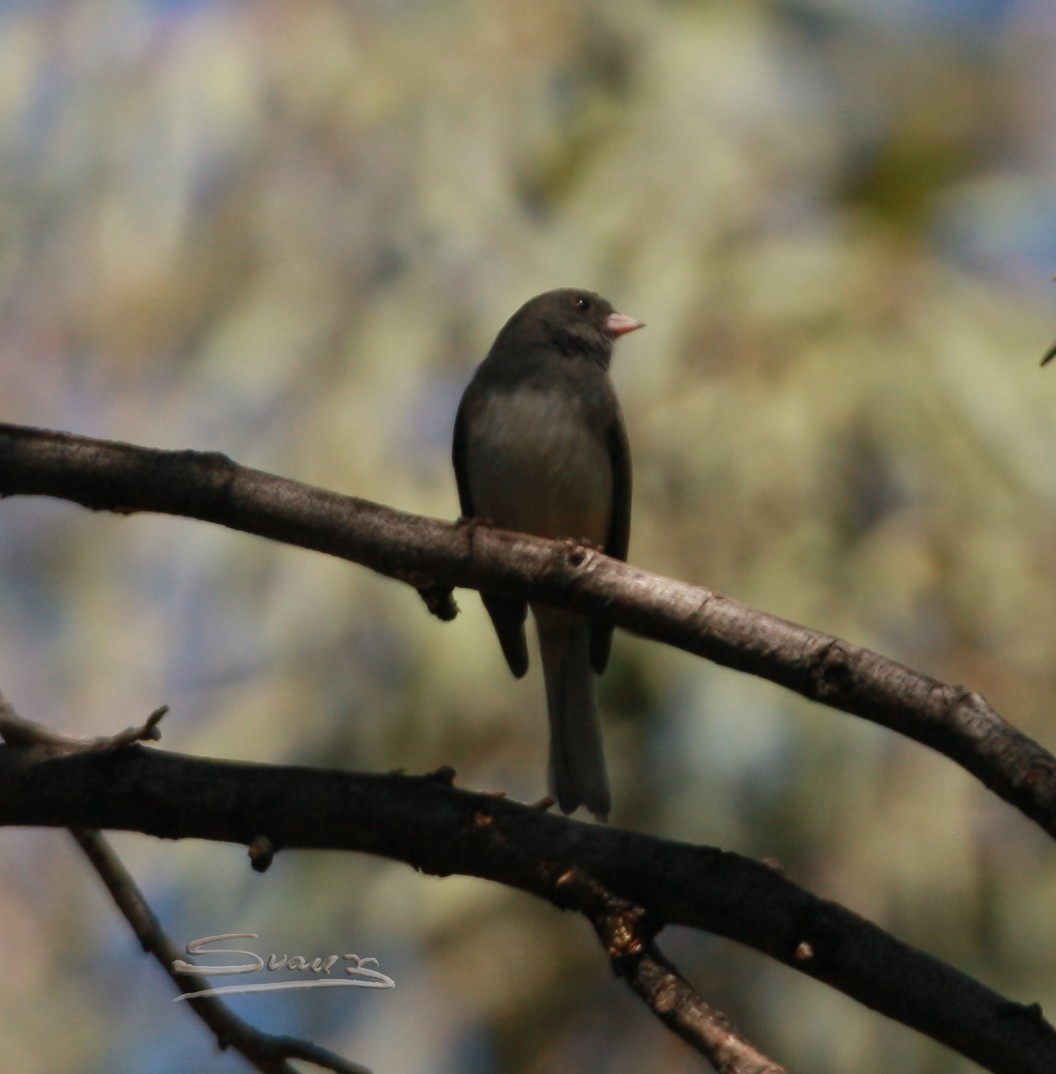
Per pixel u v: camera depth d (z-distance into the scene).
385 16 12.70
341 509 5.53
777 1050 10.21
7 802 5.27
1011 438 10.80
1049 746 9.97
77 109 12.53
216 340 11.62
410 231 11.65
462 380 11.18
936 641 10.35
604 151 12.03
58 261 12.22
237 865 10.95
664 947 10.67
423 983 10.72
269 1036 5.41
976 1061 4.68
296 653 10.87
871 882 10.00
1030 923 10.04
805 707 10.29
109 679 11.28
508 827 5.09
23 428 5.61
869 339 11.03
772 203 11.83
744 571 10.34
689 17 12.77
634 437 10.74
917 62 12.80
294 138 12.20
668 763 10.34
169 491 5.52
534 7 12.68
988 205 11.94
